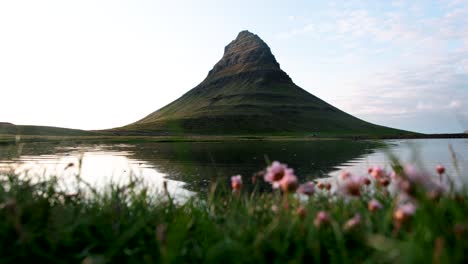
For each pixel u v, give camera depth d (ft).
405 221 7.79
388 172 13.16
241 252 8.77
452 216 9.48
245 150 142.92
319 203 12.92
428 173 8.26
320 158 98.12
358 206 11.46
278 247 8.80
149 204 14.02
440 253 6.12
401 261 6.58
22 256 9.14
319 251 8.83
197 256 9.44
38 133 302.04
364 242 8.55
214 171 63.52
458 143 195.21
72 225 10.35
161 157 101.19
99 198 13.69
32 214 10.70
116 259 9.69
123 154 113.39
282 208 10.75
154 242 10.03
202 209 15.14
